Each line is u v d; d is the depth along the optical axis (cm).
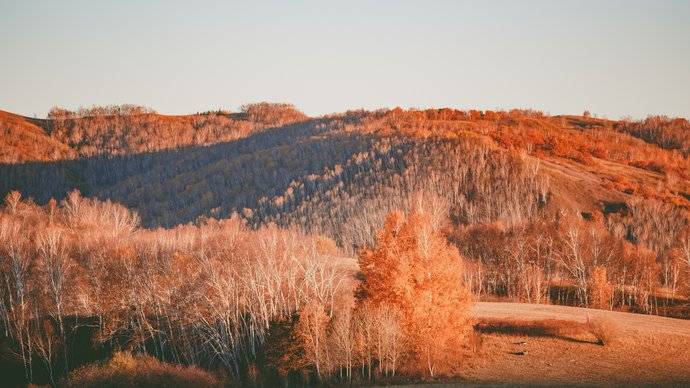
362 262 6284
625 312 8888
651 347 6594
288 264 8562
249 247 10100
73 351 7912
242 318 7806
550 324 7169
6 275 9219
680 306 9844
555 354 6431
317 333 6362
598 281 9875
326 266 9562
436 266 6000
